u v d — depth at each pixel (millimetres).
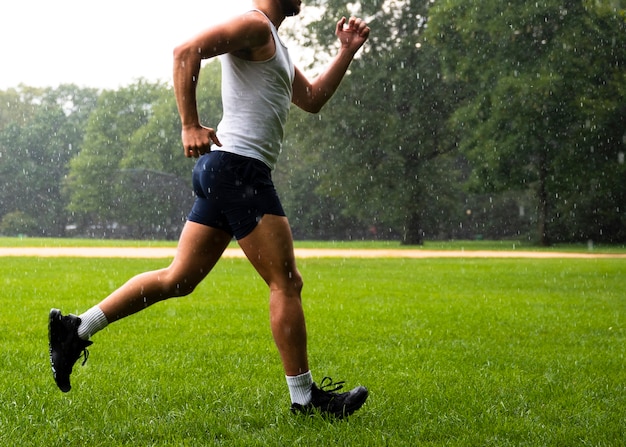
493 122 38281
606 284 14523
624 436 3408
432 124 43406
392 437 3285
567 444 3279
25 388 4172
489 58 39469
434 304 10078
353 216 59469
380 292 11922
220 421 3561
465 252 31734
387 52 43562
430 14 40406
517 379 4852
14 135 76000
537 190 43688
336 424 3480
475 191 40969
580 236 46125
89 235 69062
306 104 4043
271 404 3926
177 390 4234
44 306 8711
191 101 3109
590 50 37125
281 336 3508
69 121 80000
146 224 63719
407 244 43688
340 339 6652
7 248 28141
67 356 3428
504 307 9867
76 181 66312
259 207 3367
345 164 42844
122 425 3424
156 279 3463
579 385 4680
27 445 3070
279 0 3479
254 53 3338
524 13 37250
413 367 5285
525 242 48938
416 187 43281
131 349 5844
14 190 74750
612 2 33312
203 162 3406
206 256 3479
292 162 62625
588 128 37625
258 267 3465
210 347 6004
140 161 65188
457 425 3574
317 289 12312
